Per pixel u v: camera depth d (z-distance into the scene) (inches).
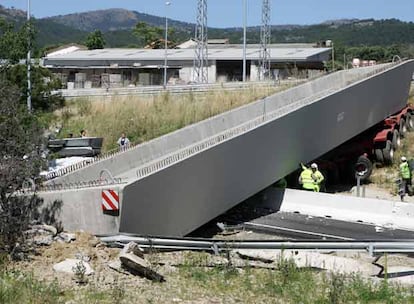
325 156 1171.9
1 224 521.7
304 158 943.7
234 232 765.3
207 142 847.7
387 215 825.5
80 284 434.9
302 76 1903.3
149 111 1307.8
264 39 2009.1
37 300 390.0
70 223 626.5
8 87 591.8
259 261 539.8
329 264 523.8
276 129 861.2
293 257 526.9
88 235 559.5
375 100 1182.9
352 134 1099.9
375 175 1185.4
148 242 554.9
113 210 599.5
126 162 816.9
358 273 495.5
